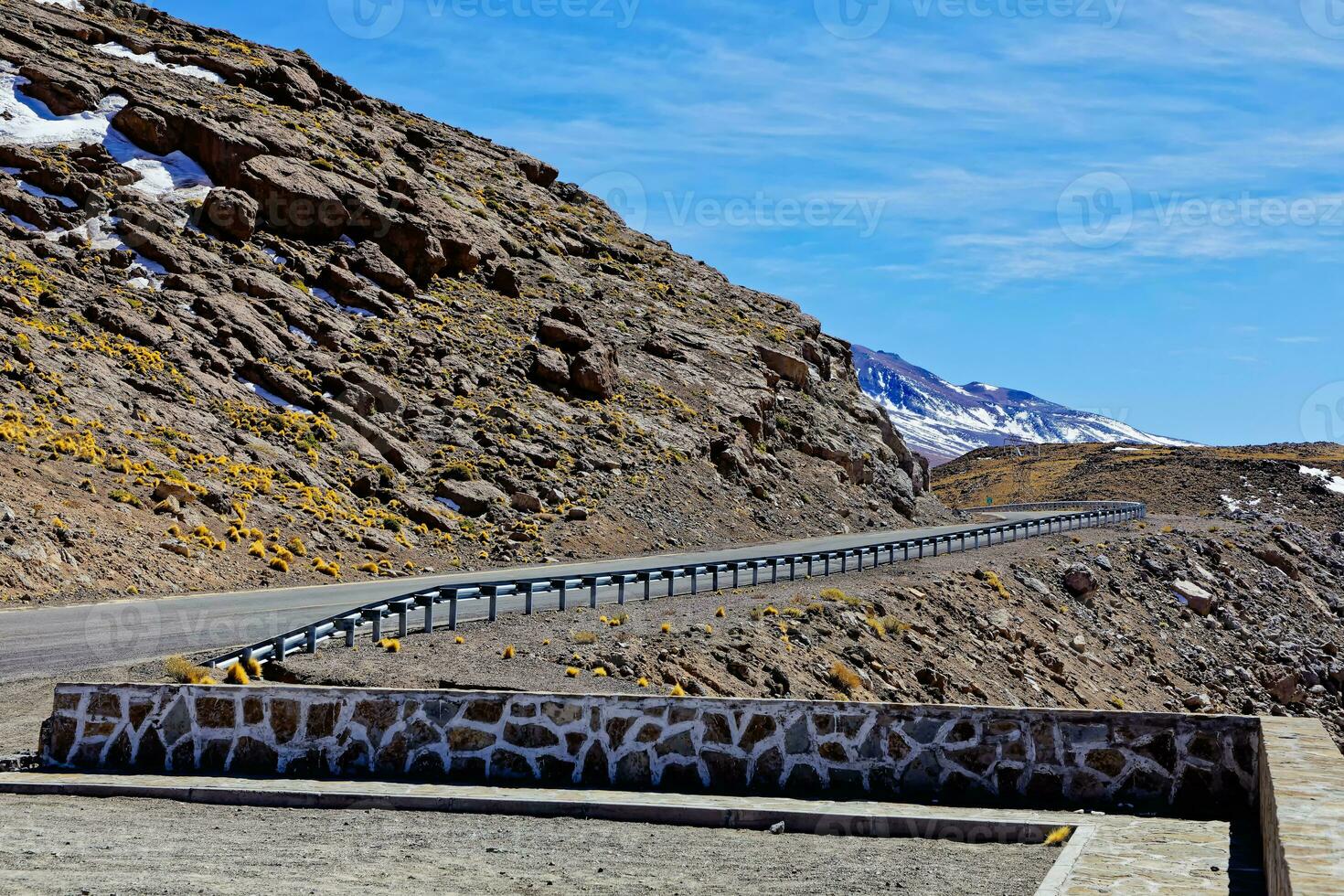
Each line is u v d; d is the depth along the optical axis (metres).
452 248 67.25
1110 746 10.59
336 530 39.41
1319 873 5.59
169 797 11.18
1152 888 7.51
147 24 79.75
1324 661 54.81
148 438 39.34
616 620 24.83
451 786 11.27
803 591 32.41
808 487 67.88
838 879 8.40
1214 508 124.38
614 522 50.22
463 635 22.25
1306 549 76.94
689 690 21.25
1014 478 159.75
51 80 60.06
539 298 70.44
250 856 8.88
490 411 54.12
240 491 38.69
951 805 10.66
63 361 41.31
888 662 28.83
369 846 9.31
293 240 59.72
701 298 85.31
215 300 50.41
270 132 64.38
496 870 8.58
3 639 22.31
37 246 48.72
